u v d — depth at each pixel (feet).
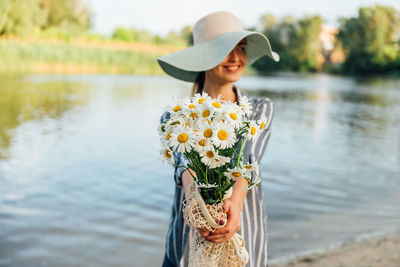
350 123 43.16
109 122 37.17
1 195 17.76
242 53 6.03
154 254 13.12
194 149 4.56
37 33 136.15
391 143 32.22
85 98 55.88
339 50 258.57
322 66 250.37
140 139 29.89
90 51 123.13
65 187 19.07
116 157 24.54
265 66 233.14
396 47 225.76
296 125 40.37
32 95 56.70
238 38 5.64
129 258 12.84
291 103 62.44
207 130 4.46
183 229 5.72
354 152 28.32
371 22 217.77
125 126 35.22
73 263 12.39
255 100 5.90
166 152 4.74
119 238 14.11
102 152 25.76
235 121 4.54
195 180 4.80
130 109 46.19
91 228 14.82
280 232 14.67
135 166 22.70
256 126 4.83
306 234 14.49
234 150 4.74
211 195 4.79
